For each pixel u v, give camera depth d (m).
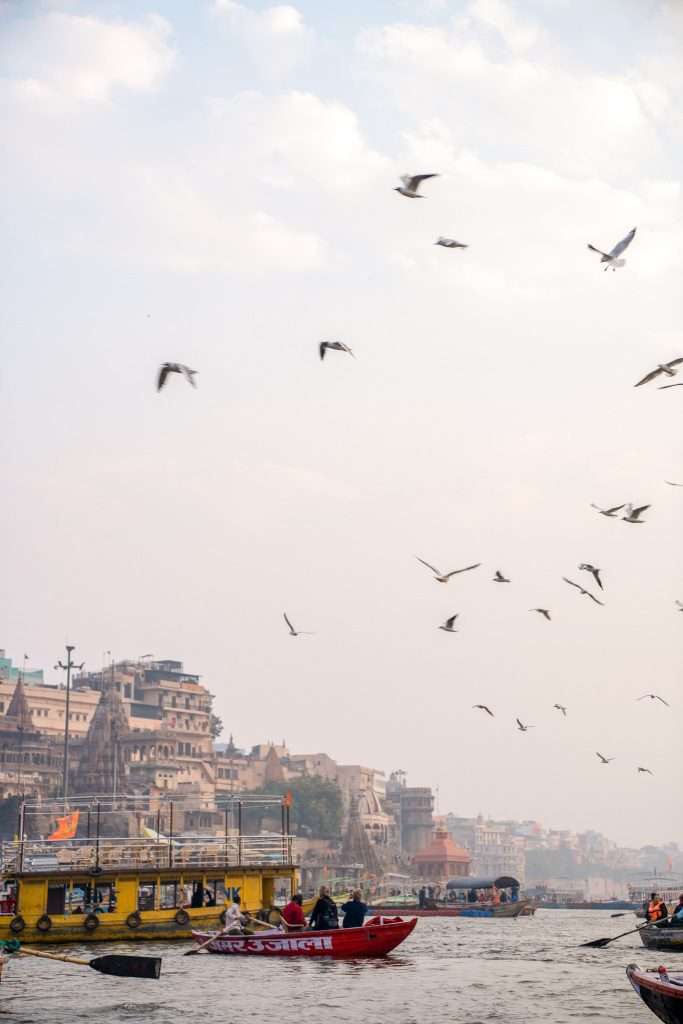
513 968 53.06
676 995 31.33
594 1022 36.56
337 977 46.94
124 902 61.78
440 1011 38.66
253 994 42.25
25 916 60.16
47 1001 40.81
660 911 66.12
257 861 72.00
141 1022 36.16
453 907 149.75
